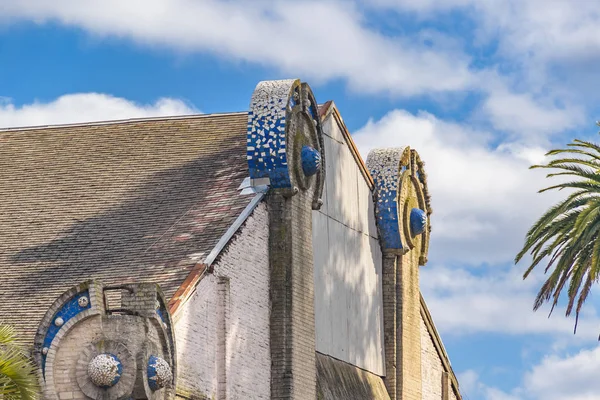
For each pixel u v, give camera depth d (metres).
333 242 50.41
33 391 30.36
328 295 49.44
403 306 55.22
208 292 40.28
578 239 50.94
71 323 34.59
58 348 34.59
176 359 36.03
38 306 38.41
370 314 53.47
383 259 55.31
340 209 51.41
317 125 47.88
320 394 46.81
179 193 45.06
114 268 40.38
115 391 34.22
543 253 52.59
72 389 34.31
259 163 44.78
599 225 50.78
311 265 46.50
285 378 44.00
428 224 58.53
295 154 45.88
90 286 34.88
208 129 49.88
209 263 40.28
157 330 35.34
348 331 51.06
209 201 44.28
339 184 51.50
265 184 44.91
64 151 49.50
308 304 45.91
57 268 40.75
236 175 45.81
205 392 39.59
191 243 41.53
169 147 48.84
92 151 49.28
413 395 55.66
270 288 44.66
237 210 43.41
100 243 42.19
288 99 45.31
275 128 44.81
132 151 48.84
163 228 42.72
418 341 56.88
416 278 57.19
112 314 35.06
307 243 46.25
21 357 32.28
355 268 52.31
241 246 42.62
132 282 38.97
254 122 45.03
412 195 57.34
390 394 54.25
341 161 51.94
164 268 40.09
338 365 49.62
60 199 45.72
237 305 42.06
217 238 41.69
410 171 56.94
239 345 42.00
